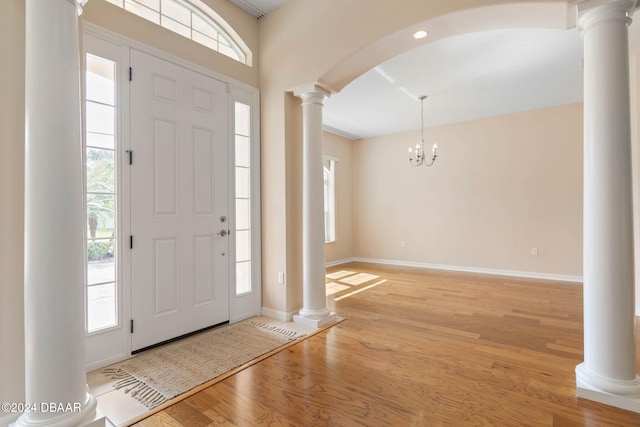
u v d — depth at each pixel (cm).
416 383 203
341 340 273
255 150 331
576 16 197
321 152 319
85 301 218
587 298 189
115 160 231
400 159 656
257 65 336
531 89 434
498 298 402
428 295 419
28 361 146
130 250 239
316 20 297
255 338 275
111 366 225
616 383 177
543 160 513
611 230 178
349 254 706
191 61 278
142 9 253
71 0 154
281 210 321
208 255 292
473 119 568
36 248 145
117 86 232
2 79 161
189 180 277
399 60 353
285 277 320
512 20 229
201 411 176
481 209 567
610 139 178
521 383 202
